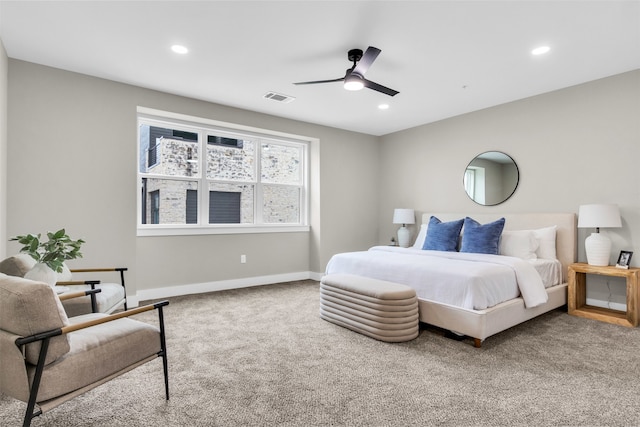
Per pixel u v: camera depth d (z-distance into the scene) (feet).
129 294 12.33
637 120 11.14
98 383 5.10
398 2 7.57
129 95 12.41
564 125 12.80
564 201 12.80
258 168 16.88
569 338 9.32
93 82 11.71
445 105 14.78
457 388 6.57
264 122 15.94
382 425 5.41
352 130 19.07
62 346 4.68
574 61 10.54
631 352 8.32
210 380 6.88
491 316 8.70
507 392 6.42
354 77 9.37
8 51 9.97
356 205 19.29
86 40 9.34
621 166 11.46
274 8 7.82
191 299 13.51
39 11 7.97
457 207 16.33
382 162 20.06
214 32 8.91
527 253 12.10
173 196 14.57
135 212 12.49
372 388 6.57
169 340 9.07
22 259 7.23
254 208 16.84
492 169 14.92
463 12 7.95
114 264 12.04
